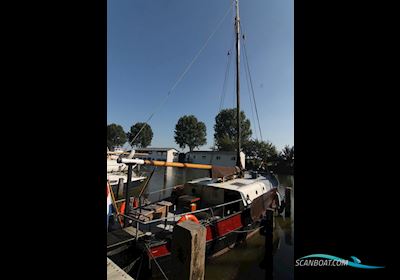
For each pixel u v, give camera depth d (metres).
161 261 4.84
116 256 4.42
